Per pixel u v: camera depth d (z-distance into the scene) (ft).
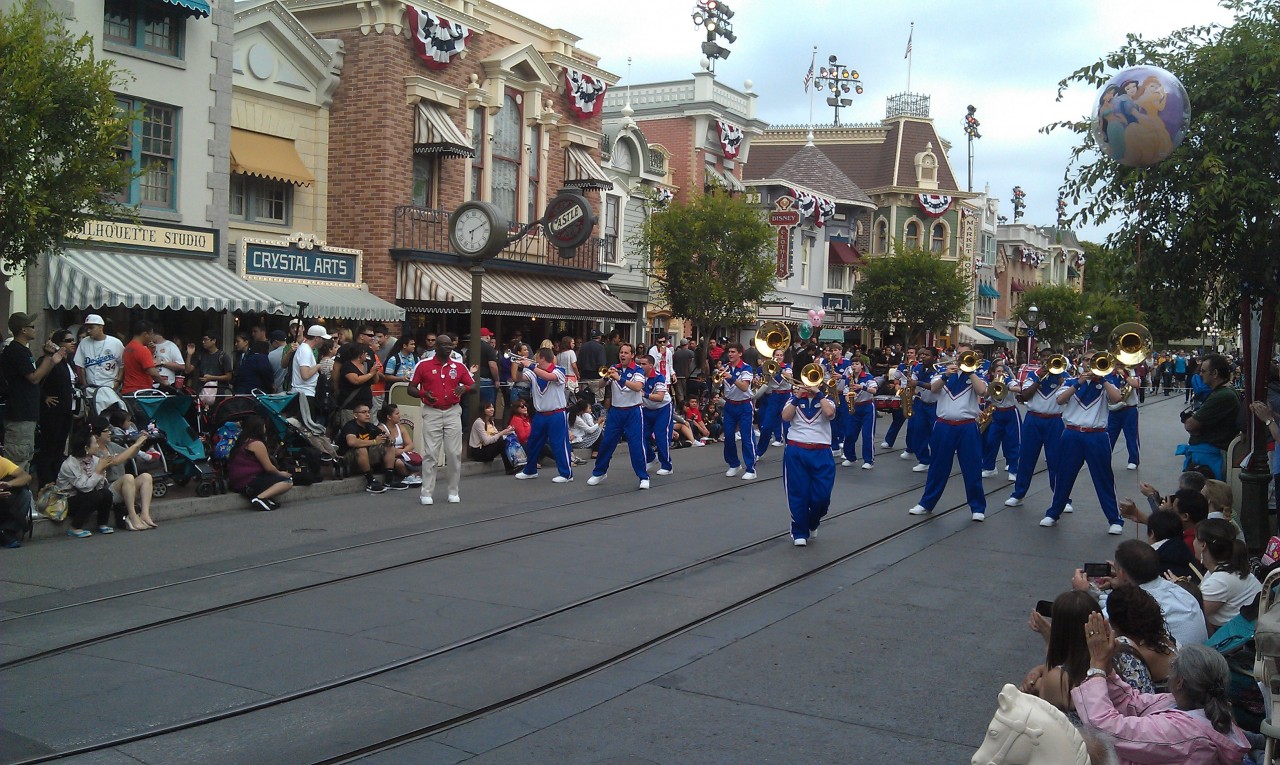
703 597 29.32
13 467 34.17
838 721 20.47
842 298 155.22
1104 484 40.45
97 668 22.41
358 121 78.79
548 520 40.55
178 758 17.93
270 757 18.04
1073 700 15.52
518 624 26.20
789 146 183.93
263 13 73.10
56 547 34.24
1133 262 34.47
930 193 174.29
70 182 41.09
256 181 74.84
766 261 100.68
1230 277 33.63
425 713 20.29
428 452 44.01
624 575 31.55
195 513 40.55
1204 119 31.19
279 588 29.22
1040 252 247.29
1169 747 14.66
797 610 28.37
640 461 49.44
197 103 64.75
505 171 90.27
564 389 52.03
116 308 60.90
